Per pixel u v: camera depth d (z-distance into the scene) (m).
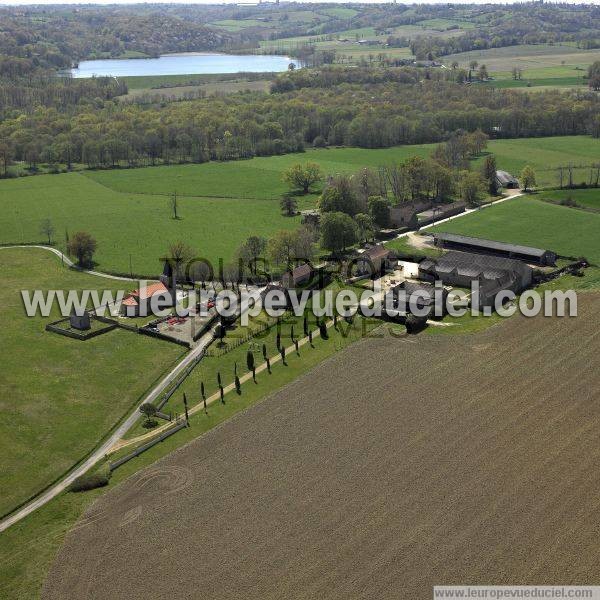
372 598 82.88
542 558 87.62
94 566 89.62
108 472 107.25
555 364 133.38
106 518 98.12
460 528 92.88
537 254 188.00
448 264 177.50
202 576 87.06
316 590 84.19
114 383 133.88
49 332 154.75
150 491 103.00
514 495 98.44
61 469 109.44
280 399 125.38
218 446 112.62
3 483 106.31
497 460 106.00
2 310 166.25
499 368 132.62
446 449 108.94
